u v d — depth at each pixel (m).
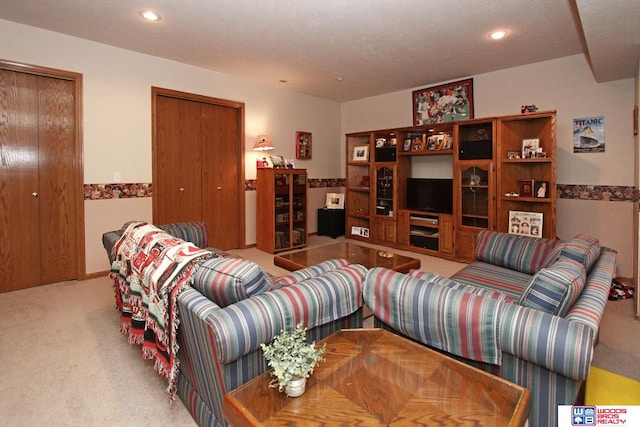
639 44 2.64
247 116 4.99
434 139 4.84
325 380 1.20
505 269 2.73
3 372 2.00
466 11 2.88
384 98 5.77
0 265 3.27
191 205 4.54
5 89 3.19
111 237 2.57
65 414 1.67
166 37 3.46
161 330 1.55
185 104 4.40
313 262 3.06
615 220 3.72
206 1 2.75
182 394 1.71
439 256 4.68
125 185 3.88
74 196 3.61
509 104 4.37
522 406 1.05
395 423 1.00
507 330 1.22
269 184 4.90
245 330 1.22
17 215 3.33
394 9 2.85
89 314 2.79
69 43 3.43
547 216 3.90
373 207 5.52
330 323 1.61
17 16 3.03
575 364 1.09
